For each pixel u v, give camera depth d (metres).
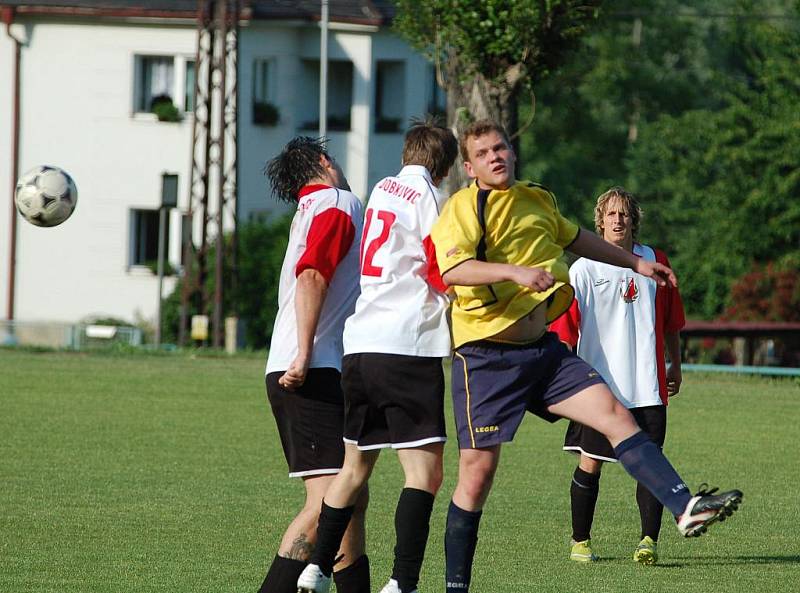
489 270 20.88
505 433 22.02
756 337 88.56
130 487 36.59
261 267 109.69
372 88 126.75
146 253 125.88
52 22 122.88
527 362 21.95
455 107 75.31
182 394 58.78
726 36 158.38
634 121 190.12
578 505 28.95
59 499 34.62
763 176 133.25
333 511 23.02
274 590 23.25
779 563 28.94
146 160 123.25
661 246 170.00
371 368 22.70
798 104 133.50
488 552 29.62
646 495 28.83
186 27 121.69
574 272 29.61
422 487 22.70
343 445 23.64
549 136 189.00
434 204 23.06
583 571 27.86
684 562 29.02
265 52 123.19
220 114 96.69
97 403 55.06
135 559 27.80
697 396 60.88
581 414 21.70
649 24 188.50
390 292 22.86
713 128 138.25
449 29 73.19
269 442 45.66
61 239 124.38
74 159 123.88
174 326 111.50
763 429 51.03
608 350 29.47
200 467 40.28
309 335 23.00
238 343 97.44
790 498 37.16
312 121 128.38
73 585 25.30
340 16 123.50
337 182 24.64
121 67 122.62
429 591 25.69
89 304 124.31
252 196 123.75
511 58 73.56
